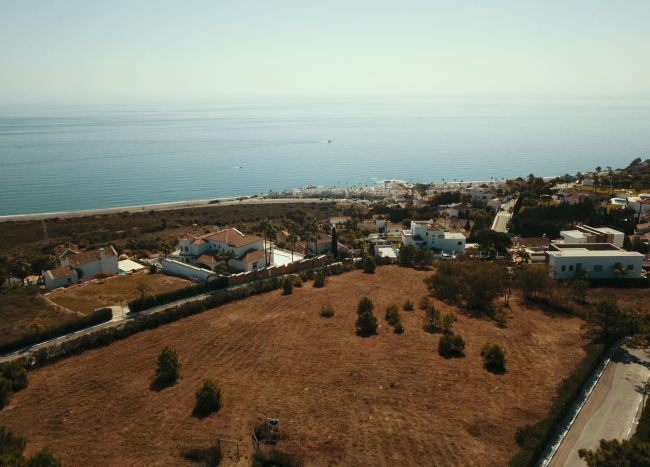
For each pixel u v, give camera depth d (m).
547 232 129.00
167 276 84.50
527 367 46.72
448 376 44.47
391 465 30.47
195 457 31.36
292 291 76.75
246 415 37.41
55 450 33.38
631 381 43.78
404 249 98.31
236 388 42.62
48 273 79.19
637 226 129.88
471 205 194.38
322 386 42.56
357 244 130.62
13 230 157.00
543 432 32.97
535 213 144.38
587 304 68.50
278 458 30.09
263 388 42.44
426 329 58.06
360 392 41.25
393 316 60.12
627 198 155.50
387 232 151.12
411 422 36.09
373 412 37.72
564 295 68.12
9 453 29.61
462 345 49.97
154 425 36.41
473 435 34.25
